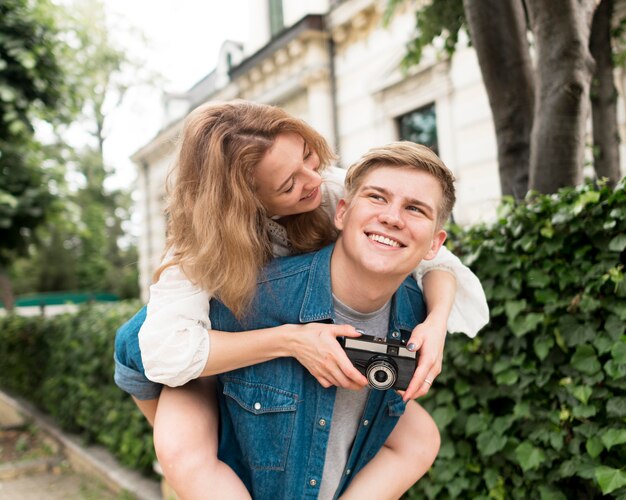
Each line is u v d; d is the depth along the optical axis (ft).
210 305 4.07
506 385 6.86
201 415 4.05
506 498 6.98
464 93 20.52
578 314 6.13
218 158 3.75
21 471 15.62
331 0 27.04
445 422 7.24
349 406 4.08
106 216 78.54
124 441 13.75
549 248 6.27
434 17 10.98
